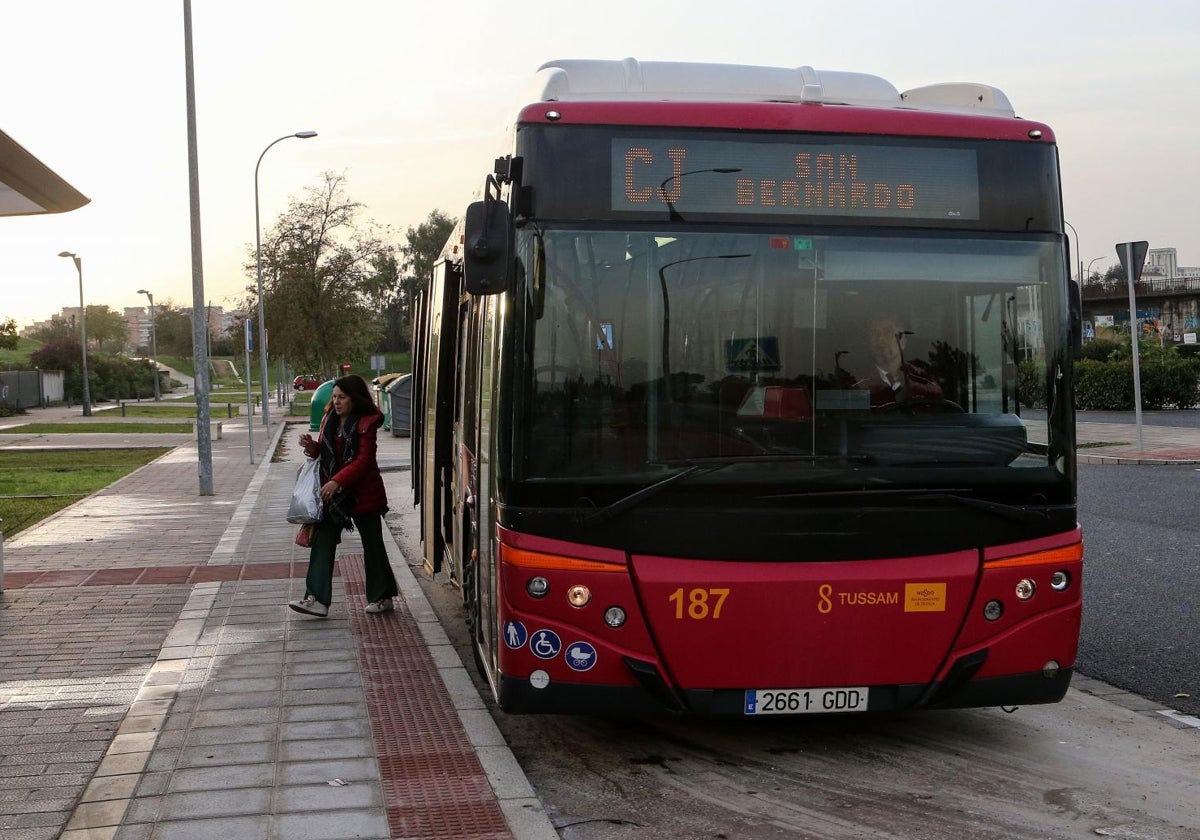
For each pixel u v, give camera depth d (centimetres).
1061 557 552
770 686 530
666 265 543
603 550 526
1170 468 1994
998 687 546
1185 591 973
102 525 1479
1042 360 558
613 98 568
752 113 559
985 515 544
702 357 538
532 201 543
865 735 622
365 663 741
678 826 496
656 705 528
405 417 3453
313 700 655
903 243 556
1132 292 2189
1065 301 563
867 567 534
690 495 527
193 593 987
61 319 14900
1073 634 555
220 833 463
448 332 921
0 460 2783
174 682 694
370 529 891
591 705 528
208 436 1884
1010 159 571
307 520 858
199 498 1833
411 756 558
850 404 541
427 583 1095
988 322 556
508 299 539
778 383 539
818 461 535
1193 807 515
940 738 616
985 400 551
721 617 525
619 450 532
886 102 614
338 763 547
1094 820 498
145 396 9406
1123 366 3766
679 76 617
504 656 533
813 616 529
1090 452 2228
